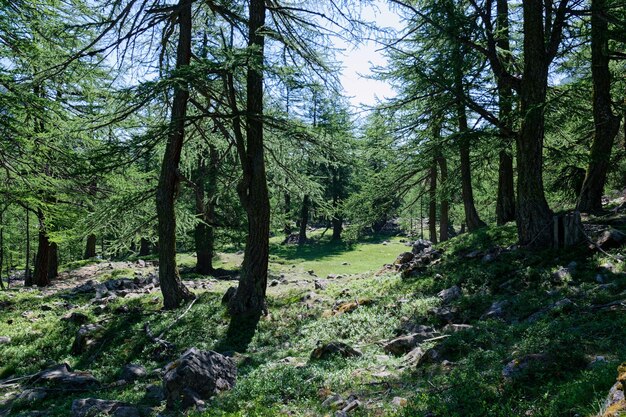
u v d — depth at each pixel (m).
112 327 14.23
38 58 16.03
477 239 17.77
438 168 29.02
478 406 5.46
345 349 9.74
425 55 19.88
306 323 13.81
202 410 7.45
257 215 15.39
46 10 16.44
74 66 15.76
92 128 15.23
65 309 18.11
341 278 26.83
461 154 21.61
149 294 19.06
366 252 47.41
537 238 13.77
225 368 9.00
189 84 14.04
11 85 15.34
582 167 19.58
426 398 5.99
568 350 6.22
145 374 10.71
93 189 20.53
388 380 7.52
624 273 10.39
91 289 21.94
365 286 17.58
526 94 13.45
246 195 15.59
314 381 7.94
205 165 24.56
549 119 15.61
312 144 15.66
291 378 8.09
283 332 13.34
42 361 12.43
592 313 8.09
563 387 5.11
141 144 14.90
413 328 10.74
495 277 12.98
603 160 16.44
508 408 5.13
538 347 6.57
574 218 13.04
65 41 17.20
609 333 6.78
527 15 13.31
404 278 16.55
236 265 36.03
